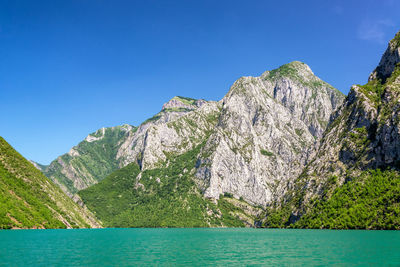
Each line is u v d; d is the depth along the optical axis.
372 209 192.62
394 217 178.50
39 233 150.12
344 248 99.38
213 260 81.50
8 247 98.25
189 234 191.12
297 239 136.00
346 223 197.62
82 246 107.62
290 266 72.50
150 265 73.88
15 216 163.88
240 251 98.81
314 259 80.81
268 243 123.31
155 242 129.50
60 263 74.81
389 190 194.88
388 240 119.50
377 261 76.00
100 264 74.44
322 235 153.38
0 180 183.38
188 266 73.06
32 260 78.06
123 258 83.62
